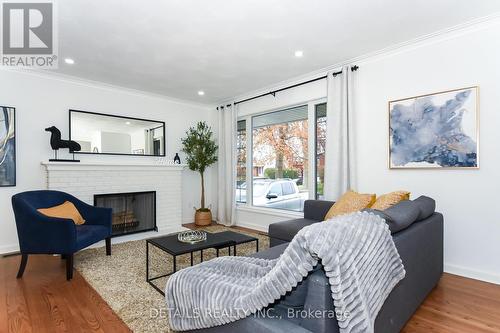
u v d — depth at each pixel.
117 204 4.20
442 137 2.70
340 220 1.20
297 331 0.98
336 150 3.43
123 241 3.88
